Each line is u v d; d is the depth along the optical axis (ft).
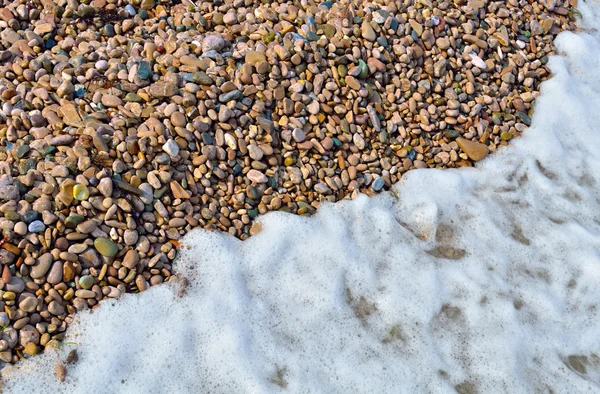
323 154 4.21
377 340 3.90
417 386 3.83
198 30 4.38
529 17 4.78
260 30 4.34
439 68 4.44
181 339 3.82
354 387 3.80
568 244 4.21
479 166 4.40
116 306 3.84
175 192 4.00
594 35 4.93
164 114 4.07
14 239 3.81
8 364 3.73
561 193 4.38
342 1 4.53
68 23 4.34
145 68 4.14
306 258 4.04
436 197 4.27
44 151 3.93
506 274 4.11
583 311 4.07
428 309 3.98
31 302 3.76
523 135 4.51
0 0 4.36
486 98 4.48
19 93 4.07
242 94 4.17
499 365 3.89
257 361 3.82
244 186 4.11
